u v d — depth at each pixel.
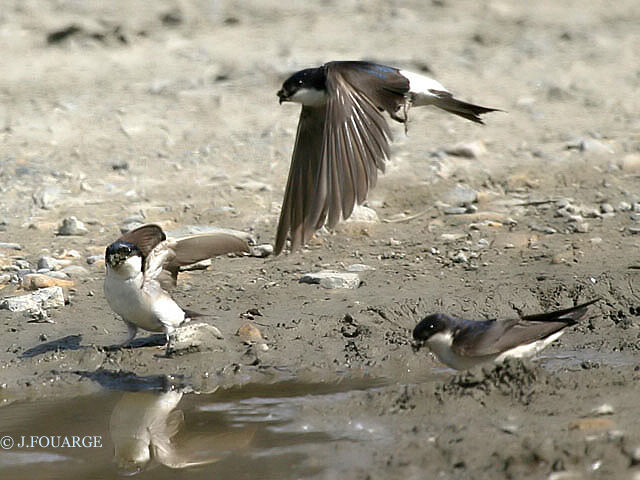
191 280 13.21
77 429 9.44
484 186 16.61
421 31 27.80
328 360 10.95
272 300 12.45
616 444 8.18
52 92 21.94
